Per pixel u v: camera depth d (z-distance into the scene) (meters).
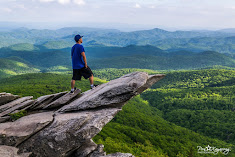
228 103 173.88
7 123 8.80
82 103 9.02
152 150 58.12
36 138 7.87
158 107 194.25
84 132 7.78
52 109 10.26
